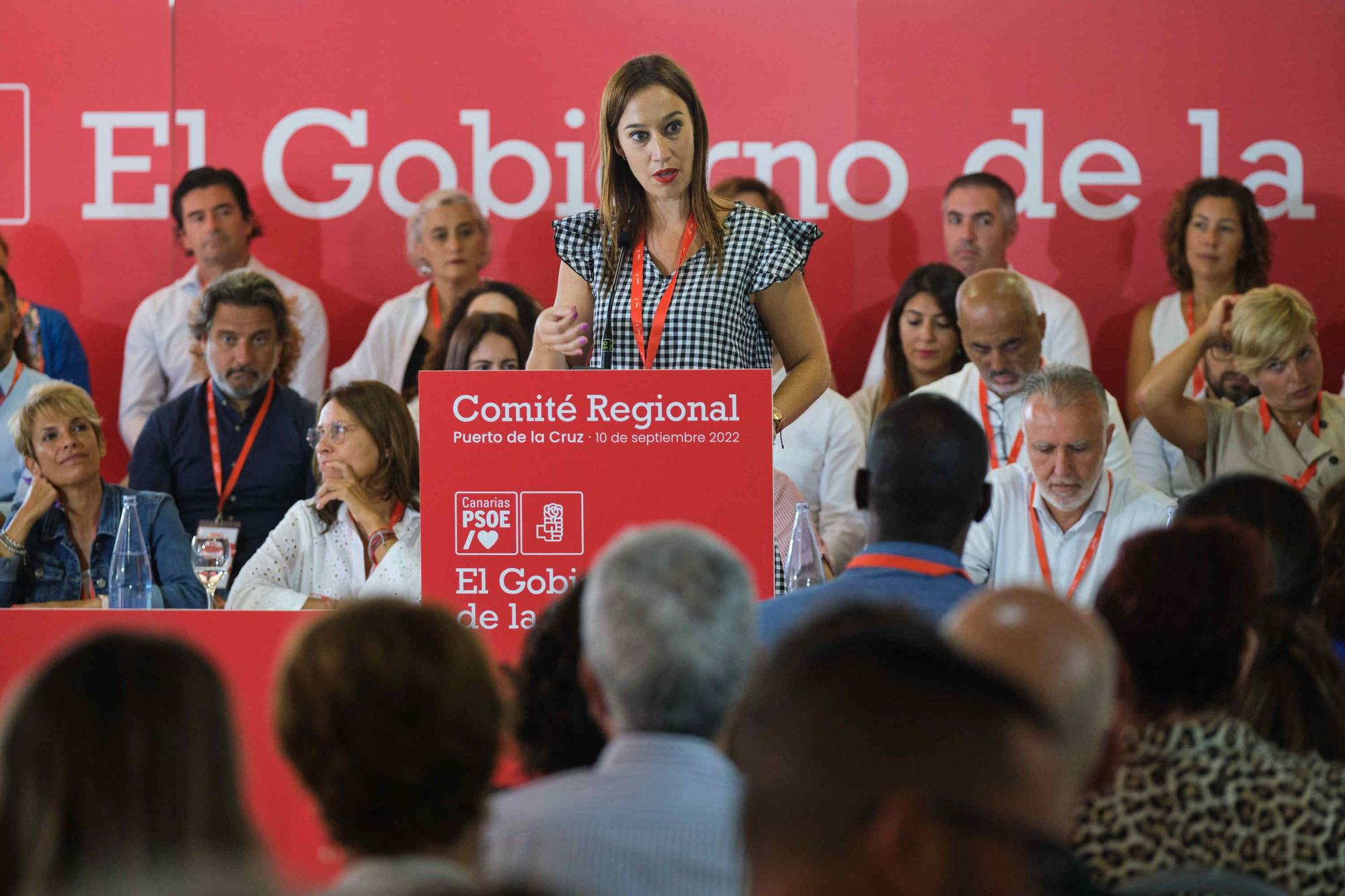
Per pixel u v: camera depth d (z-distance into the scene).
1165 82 11.42
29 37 11.39
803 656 1.84
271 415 11.26
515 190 11.51
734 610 2.93
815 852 1.69
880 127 11.48
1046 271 11.50
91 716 2.05
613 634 2.89
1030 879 1.71
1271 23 11.38
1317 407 11.23
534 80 11.46
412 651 2.67
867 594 4.13
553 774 3.63
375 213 11.46
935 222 11.48
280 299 11.27
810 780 1.70
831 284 11.53
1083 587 8.68
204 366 11.29
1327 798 3.19
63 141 11.44
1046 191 11.46
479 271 11.50
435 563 5.20
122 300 11.45
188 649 2.20
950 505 4.25
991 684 1.75
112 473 11.45
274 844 5.04
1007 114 11.45
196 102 11.43
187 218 11.41
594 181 11.51
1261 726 3.90
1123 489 8.79
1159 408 11.35
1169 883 2.89
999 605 2.85
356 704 2.62
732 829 2.79
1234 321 11.22
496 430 5.18
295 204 11.46
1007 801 1.69
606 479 5.17
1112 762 3.11
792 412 6.39
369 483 8.45
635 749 2.88
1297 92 11.41
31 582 8.98
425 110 11.46
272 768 5.11
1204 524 3.41
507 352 11.27
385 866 2.46
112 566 7.88
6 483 11.35
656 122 6.31
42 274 11.45
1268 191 11.44
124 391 11.41
